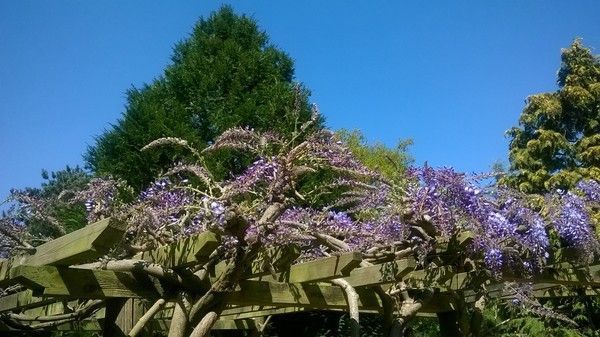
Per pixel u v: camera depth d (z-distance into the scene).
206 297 3.22
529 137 13.97
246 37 11.92
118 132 10.49
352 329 3.84
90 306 4.92
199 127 10.73
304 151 3.32
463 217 3.65
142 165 10.03
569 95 13.59
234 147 3.43
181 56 11.93
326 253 3.86
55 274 2.97
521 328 7.79
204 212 3.08
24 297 4.33
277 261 3.29
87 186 3.66
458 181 3.69
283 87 10.80
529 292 4.98
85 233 2.66
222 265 3.38
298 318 9.54
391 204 3.78
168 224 3.25
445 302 4.70
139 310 4.49
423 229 3.74
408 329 7.49
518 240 3.75
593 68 13.81
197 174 3.34
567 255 4.11
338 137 3.44
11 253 3.78
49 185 17.69
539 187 13.02
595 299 8.39
